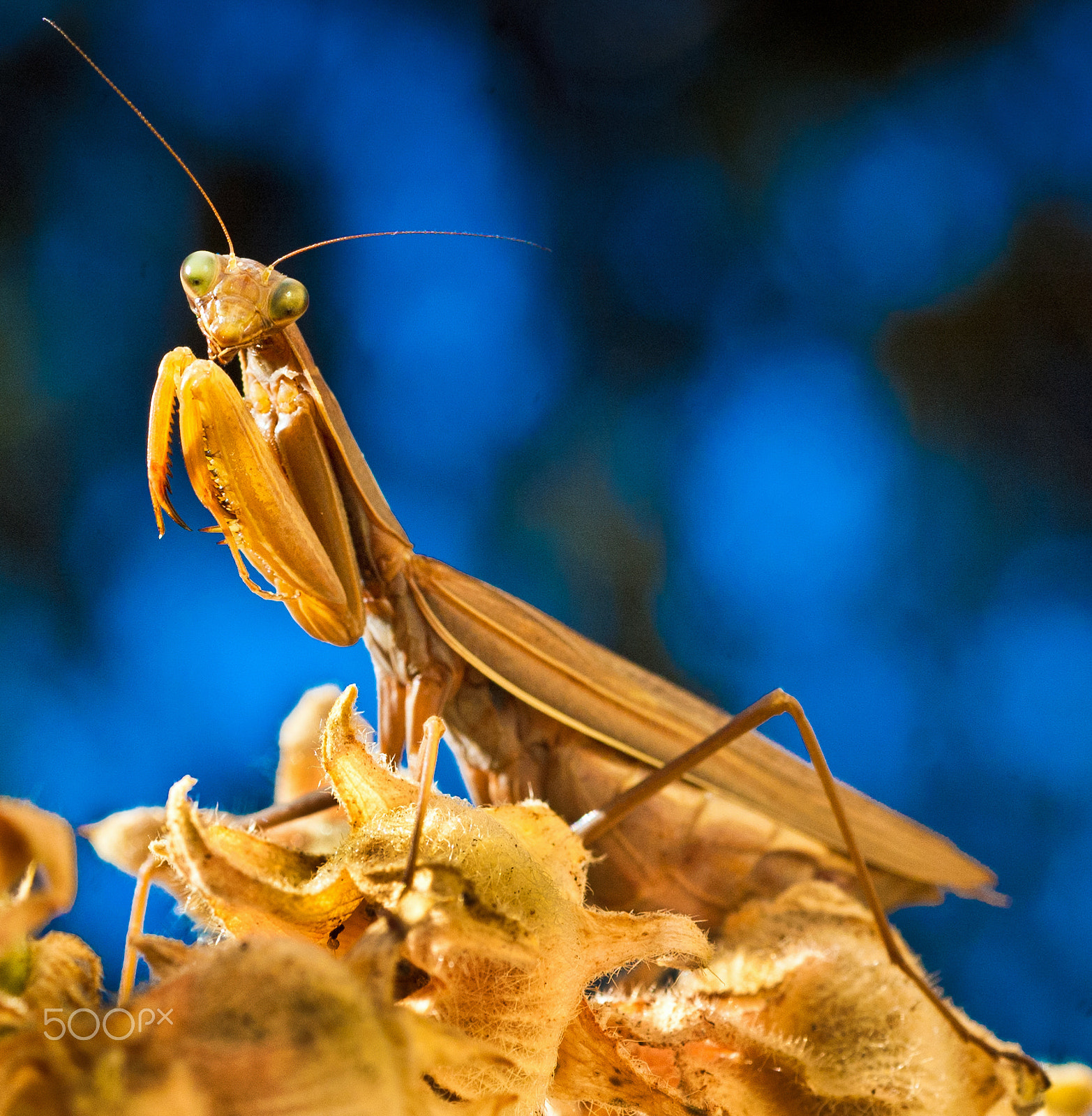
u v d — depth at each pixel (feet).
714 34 1.88
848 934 0.96
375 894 0.80
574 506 1.92
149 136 1.75
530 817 0.87
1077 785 1.78
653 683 1.03
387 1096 0.59
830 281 1.92
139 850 0.94
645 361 1.94
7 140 1.70
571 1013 0.85
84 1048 0.58
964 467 1.90
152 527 1.75
